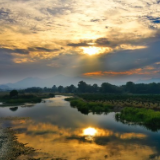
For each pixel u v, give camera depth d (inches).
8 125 1266.0
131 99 3105.3
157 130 1104.2
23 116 1664.6
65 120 1449.3
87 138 937.5
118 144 842.8
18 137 954.7
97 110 2018.9
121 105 2346.2
